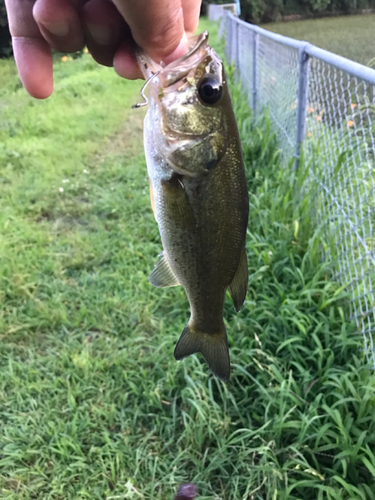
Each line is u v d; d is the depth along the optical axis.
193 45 0.20
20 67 0.22
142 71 0.19
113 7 0.19
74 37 0.20
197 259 0.22
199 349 0.25
